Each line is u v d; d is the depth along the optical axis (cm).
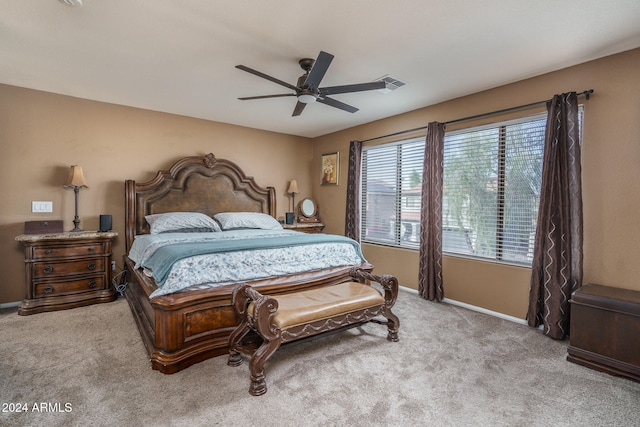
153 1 187
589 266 259
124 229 394
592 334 215
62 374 199
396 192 438
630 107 240
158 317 206
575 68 268
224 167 462
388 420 161
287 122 472
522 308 301
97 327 273
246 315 206
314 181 575
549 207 266
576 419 163
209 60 266
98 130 375
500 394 184
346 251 326
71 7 193
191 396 178
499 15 199
